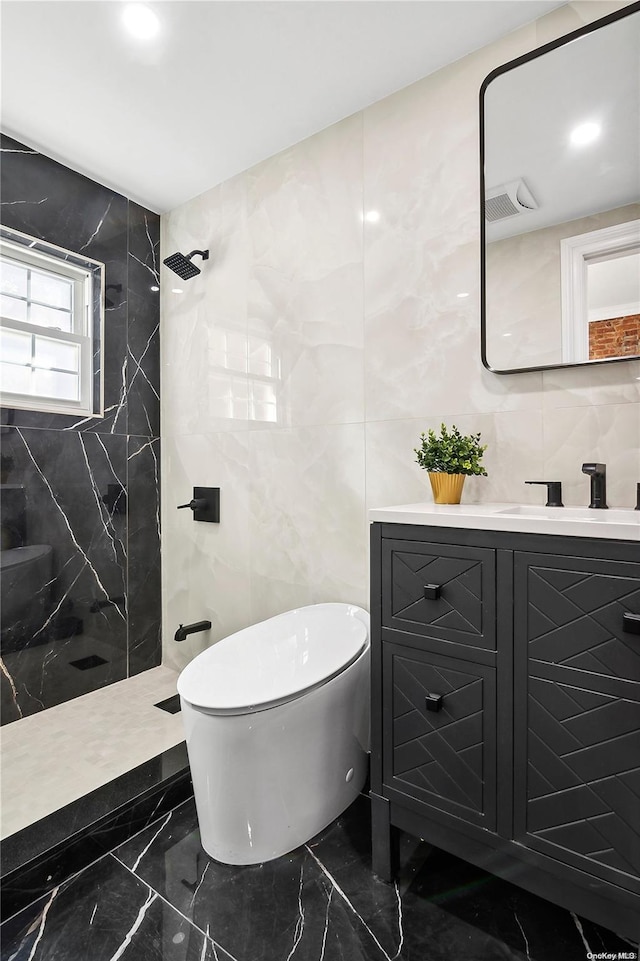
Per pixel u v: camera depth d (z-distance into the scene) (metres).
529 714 1.09
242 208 2.28
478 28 1.55
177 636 2.28
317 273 2.01
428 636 1.23
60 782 1.65
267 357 2.18
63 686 2.26
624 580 0.98
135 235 2.54
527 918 1.23
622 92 1.39
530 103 1.51
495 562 1.14
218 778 1.37
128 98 1.84
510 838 1.12
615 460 1.41
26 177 2.10
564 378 1.49
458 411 1.67
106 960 1.14
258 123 1.97
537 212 1.50
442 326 1.71
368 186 1.87
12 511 2.09
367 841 1.48
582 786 1.03
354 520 1.92
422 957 1.13
